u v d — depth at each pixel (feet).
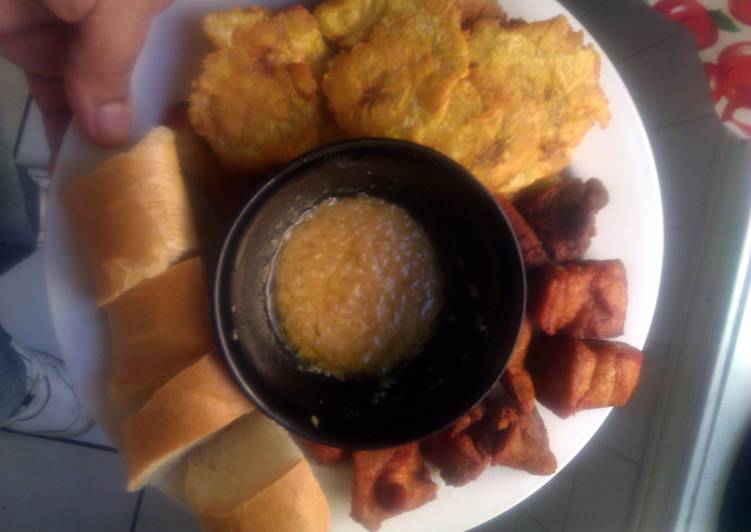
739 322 0.91
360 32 0.89
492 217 0.83
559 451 0.94
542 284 0.89
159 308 0.83
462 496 0.91
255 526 0.83
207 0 0.90
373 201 0.93
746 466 0.88
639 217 0.95
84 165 0.89
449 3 0.86
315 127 0.89
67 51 0.91
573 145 0.93
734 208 0.95
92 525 1.34
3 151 1.04
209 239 0.92
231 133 0.87
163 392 0.82
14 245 1.20
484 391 0.82
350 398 0.91
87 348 0.87
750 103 1.08
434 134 0.88
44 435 1.36
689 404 0.92
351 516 0.88
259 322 0.88
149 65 0.89
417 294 0.93
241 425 0.89
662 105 1.09
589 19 1.15
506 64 0.90
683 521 0.89
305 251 0.92
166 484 0.92
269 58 0.87
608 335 0.93
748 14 1.06
